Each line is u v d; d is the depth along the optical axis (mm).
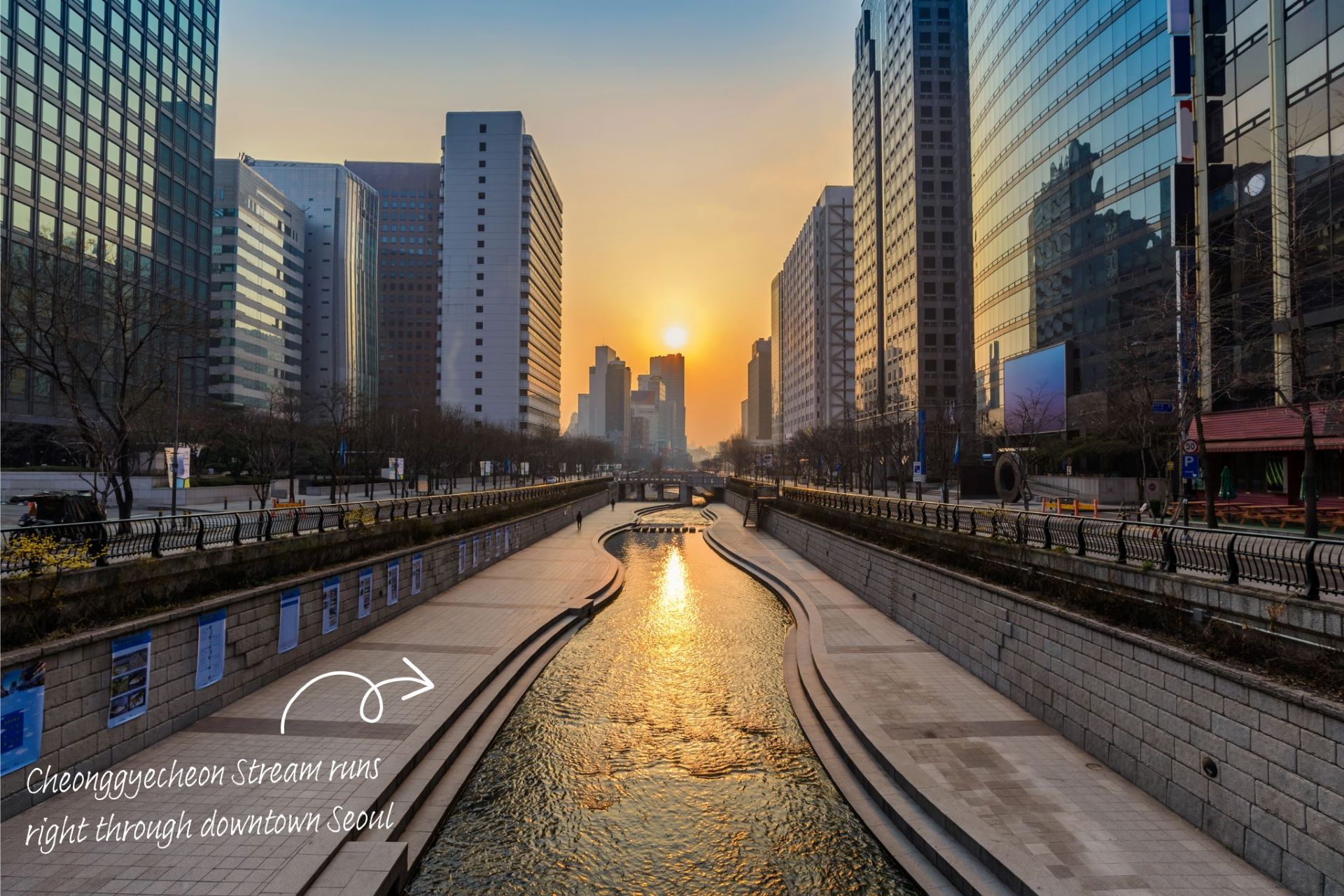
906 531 24359
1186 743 9844
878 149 114438
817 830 11148
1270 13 26375
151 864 8445
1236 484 32656
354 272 141125
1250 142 27516
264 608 15406
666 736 15047
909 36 95500
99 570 11352
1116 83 47125
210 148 69125
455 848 10602
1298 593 9359
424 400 129500
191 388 60688
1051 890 8070
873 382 114812
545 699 17312
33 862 8398
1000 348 64312
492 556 35938
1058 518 16016
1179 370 25828
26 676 9562
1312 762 7855
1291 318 21094
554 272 153500
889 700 15109
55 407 46125
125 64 57562
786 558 41969
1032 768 11578
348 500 50406
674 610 28453
